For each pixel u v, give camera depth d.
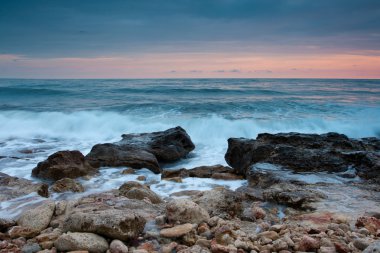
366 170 9.09
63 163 10.33
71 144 15.55
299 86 50.25
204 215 5.41
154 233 4.89
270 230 5.20
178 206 5.39
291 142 11.32
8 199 7.30
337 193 7.61
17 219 5.72
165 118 20.83
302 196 7.13
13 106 27.25
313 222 5.66
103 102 29.98
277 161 10.16
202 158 13.81
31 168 11.40
